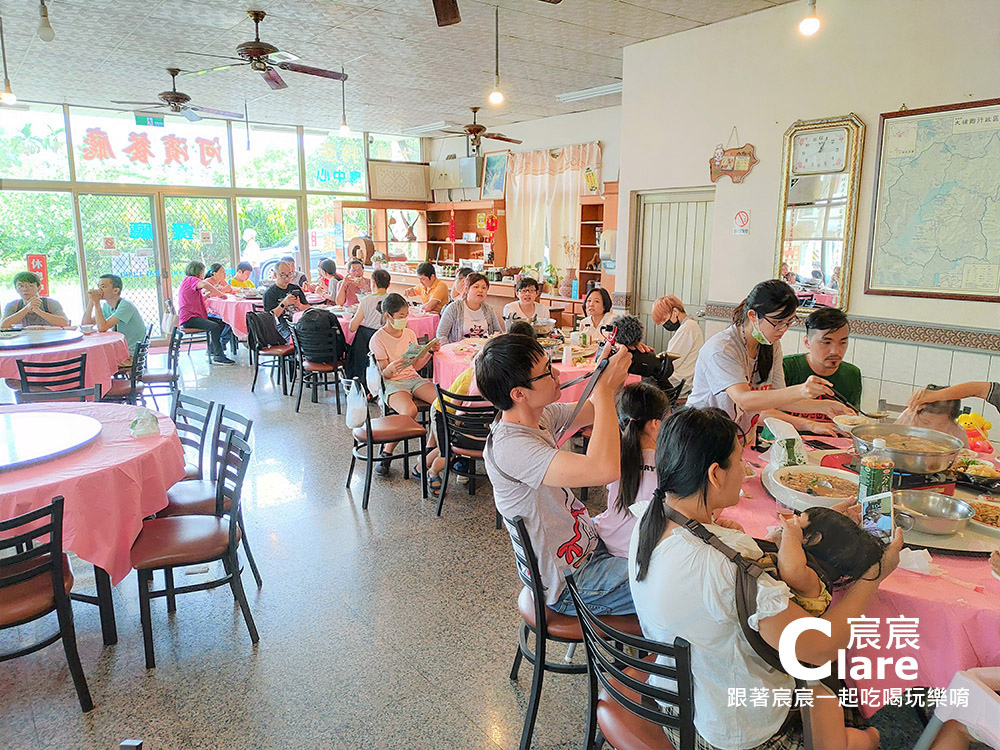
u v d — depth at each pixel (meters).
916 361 4.40
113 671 2.34
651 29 5.38
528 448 1.77
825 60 4.61
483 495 3.98
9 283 8.27
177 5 4.71
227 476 2.96
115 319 5.62
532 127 9.42
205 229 9.58
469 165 10.21
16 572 2.27
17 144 8.04
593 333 4.84
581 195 8.65
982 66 3.92
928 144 4.18
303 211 10.30
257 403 6.16
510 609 2.75
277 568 3.09
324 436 5.14
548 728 2.08
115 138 8.66
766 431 2.46
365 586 2.93
